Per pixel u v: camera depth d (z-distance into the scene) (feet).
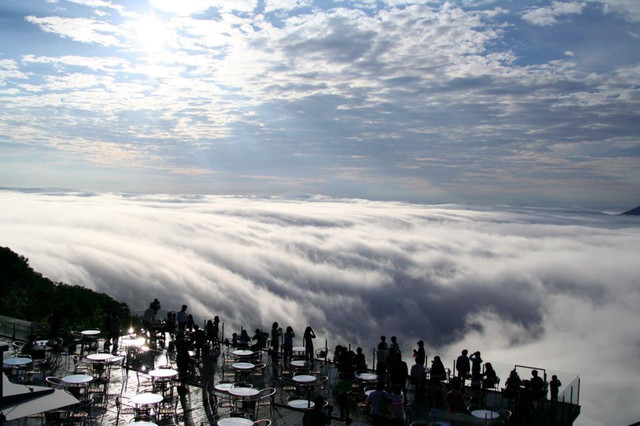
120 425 45.73
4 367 56.13
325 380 54.95
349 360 58.03
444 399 56.13
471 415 45.75
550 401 53.21
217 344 74.74
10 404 35.45
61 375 58.70
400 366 52.95
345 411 51.29
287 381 58.90
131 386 56.13
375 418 41.45
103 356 55.88
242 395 46.52
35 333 69.72
